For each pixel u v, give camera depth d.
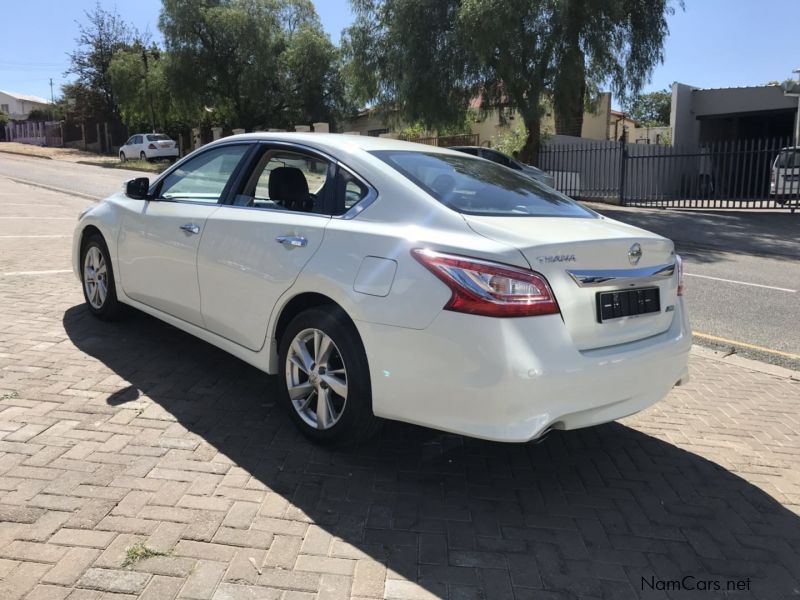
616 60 20.09
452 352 2.96
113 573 2.50
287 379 3.73
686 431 4.26
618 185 22.48
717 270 10.66
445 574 2.67
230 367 4.76
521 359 2.89
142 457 3.39
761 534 3.12
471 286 2.92
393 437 3.90
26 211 13.01
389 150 3.89
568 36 18.56
